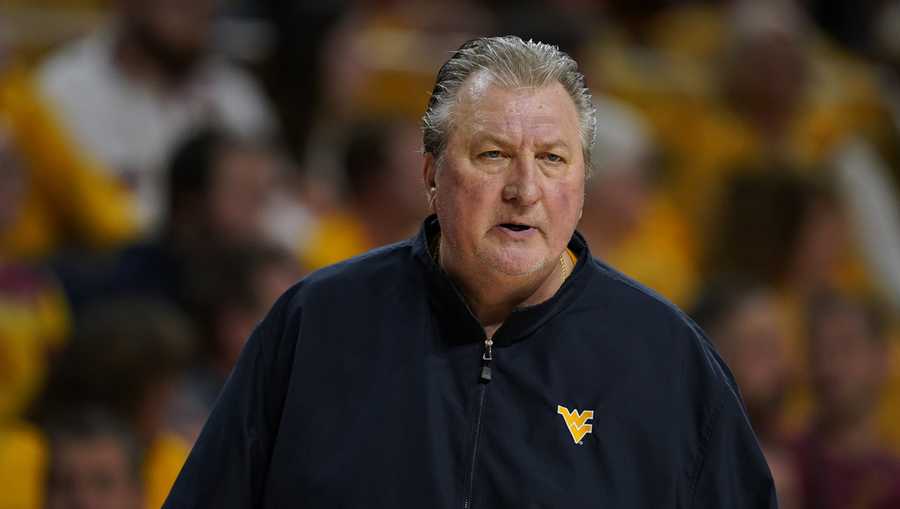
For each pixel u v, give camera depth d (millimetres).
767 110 22406
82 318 13867
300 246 17469
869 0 27625
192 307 14953
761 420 15594
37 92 18125
